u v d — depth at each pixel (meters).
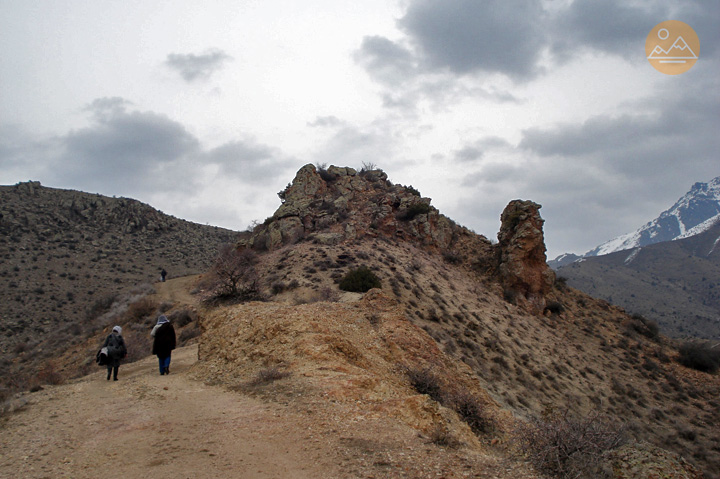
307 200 58.31
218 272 38.16
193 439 6.88
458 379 13.90
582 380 31.17
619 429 6.21
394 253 48.31
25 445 6.89
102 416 8.45
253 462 5.91
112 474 5.60
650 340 44.34
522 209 52.47
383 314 16.05
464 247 59.03
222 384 10.80
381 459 5.90
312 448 6.32
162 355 13.18
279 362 11.41
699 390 33.75
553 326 44.12
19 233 75.62
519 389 25.70
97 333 37.56
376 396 9.00
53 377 14.67
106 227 91.88
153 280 70.25
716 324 130.12
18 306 52.50
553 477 5.50
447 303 37.91
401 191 66.31
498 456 7.57
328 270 40.09
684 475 5.29
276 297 33.66
